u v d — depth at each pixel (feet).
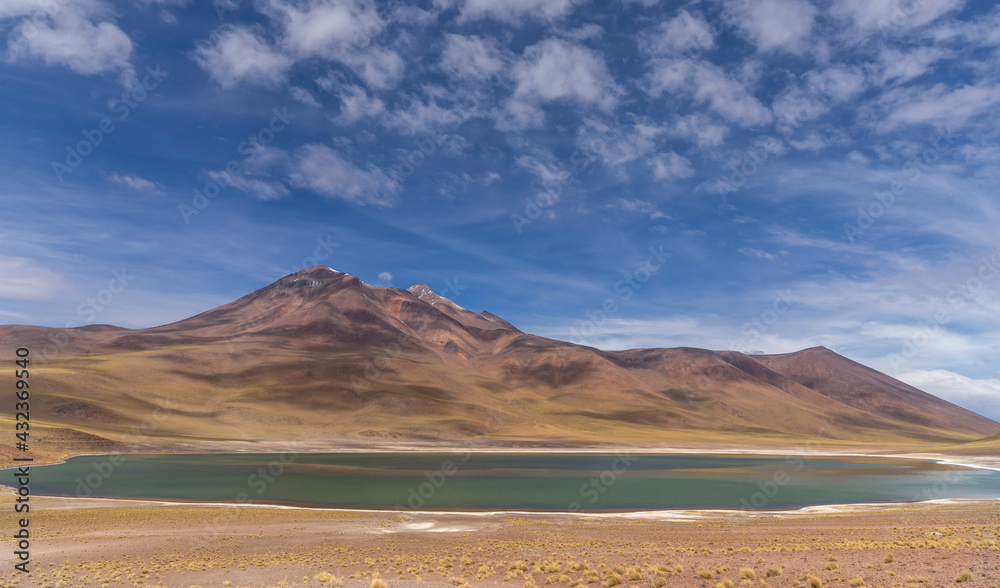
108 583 69.31
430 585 64.23
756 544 95.81
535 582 69.82
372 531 121.60
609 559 83.25
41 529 116.16
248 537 110.52
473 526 131.03
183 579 71.77
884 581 57.62
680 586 62.69
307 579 69.92
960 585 53.21
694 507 176.65
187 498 184.03
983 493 218.38
